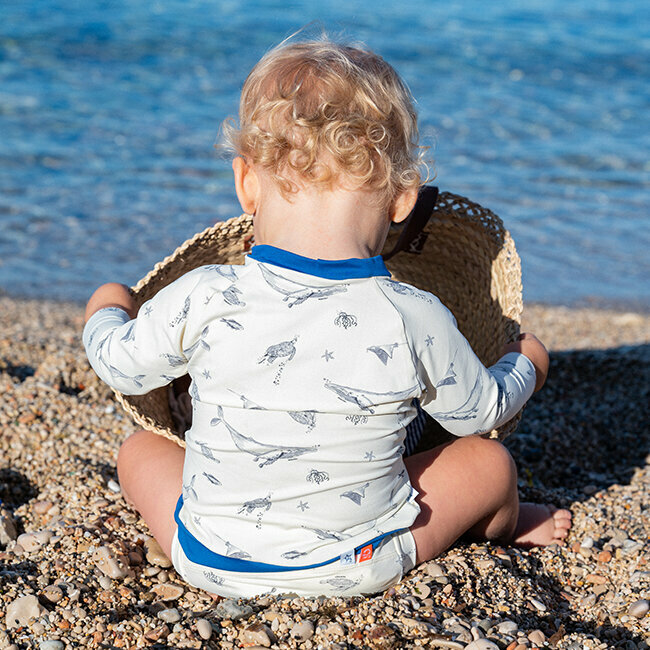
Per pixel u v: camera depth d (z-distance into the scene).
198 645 1.78
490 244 2.57
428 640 1.74
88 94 10.92
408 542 1.94
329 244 1.81
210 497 1.85
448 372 1.86
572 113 11.31
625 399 3.77
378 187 1.83
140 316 1.90
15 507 2.59
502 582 2.03
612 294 6.39
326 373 1.76
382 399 1.77
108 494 2.54
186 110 10.50
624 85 12.88
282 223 1.83
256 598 1.89
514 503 2.22
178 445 2.27
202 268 1.88
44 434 2.96
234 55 13.26
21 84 11.12
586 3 20.89
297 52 1.90
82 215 7.37
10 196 7.67
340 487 1.80
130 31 14.45
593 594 2.16
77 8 16.12
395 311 1.79
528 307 6.02
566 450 3.28
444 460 2.09
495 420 1.98
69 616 1.88
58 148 8.94
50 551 2.18
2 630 1.84
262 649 1.74
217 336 1.78
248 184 1.93
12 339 4.25
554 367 4.13
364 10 17.95
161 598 2.00
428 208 2.49
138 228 7.16
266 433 1.77
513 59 14.14
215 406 1.81
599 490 2.87
